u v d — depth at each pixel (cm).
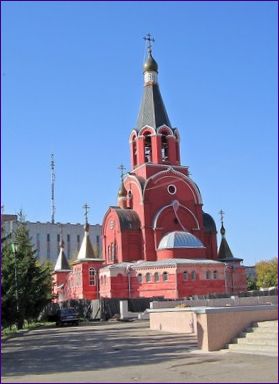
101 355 1880
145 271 5556
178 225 6247
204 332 1805
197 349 1861
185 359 1598
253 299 4416
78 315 4906
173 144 6512
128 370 1430
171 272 5409
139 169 6419
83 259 6216
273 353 1551
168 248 5778
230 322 1825
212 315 1802
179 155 6569
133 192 6381
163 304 4184
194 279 5469
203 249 5916
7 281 3497
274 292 5197
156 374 1326
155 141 6419
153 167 6331
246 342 1747
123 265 5731
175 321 2959
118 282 5612
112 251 6312
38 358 1875
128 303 4888
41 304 4516
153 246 6047
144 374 1337
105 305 4978
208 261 5641
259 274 8944
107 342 2447
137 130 6531
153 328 3266
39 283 4453
